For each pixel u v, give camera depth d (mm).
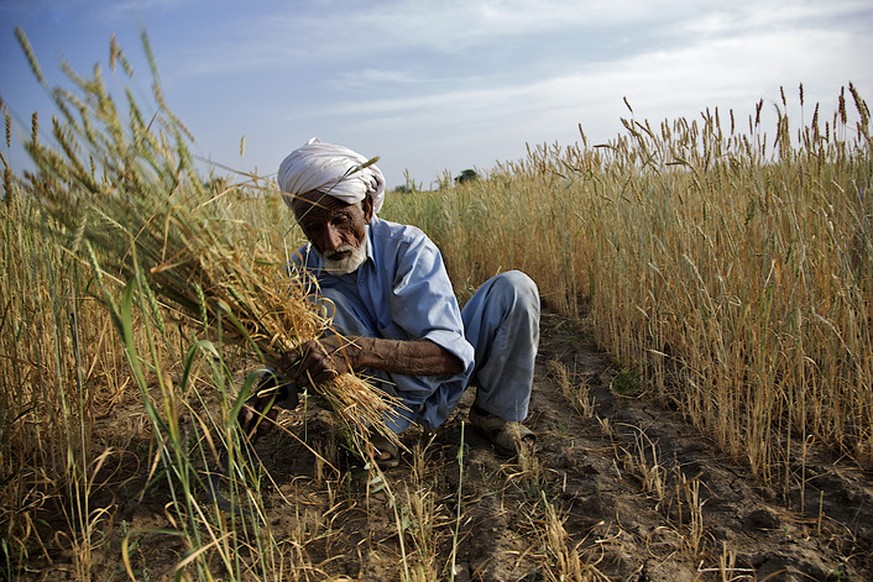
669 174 3986
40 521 2309
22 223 2525
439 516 2375
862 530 2145
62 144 1645
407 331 2514
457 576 2104
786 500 2359
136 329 3357
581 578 1967
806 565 2002
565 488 2531
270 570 2061
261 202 2338
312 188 2256
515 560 2125
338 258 2391
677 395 3273
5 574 2066
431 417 2607
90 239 1798
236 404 1691
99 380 3189
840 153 3391
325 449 2797
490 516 2350
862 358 2826
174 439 1581
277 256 2180
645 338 3832
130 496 2469
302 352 2178
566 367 3873
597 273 4168
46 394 2506
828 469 2498
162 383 1563
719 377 2814
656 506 2375
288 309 2174
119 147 1682
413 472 2580
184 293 2035
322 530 2320
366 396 2303
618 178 4516
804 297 3059
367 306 2572
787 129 3311
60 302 2471
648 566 2059
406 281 2465
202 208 1934
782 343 2908
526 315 2586
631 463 2619
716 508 2352
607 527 2273
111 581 2059
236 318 2092
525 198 5945
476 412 2852
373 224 2553
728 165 3643
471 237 6859
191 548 1668
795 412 2842
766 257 3096
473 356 2475
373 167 2439
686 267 3539
